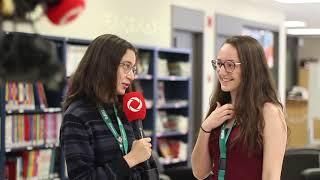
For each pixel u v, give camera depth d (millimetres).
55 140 3863
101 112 1810
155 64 4914
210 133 1892
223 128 1842
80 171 1686
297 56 13266
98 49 1787
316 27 11211
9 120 3535
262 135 1739
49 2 847
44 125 3789
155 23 5590
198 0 6320
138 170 1852
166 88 5492
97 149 1764
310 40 13461
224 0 6875
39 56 821
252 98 1751
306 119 10719
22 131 3637
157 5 5617
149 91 4938
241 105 1765
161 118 5195
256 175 1750
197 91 6426
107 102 1815
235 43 1792
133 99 1931
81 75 1806
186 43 6262
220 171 1816
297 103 10500
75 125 1731
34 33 831
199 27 6312
